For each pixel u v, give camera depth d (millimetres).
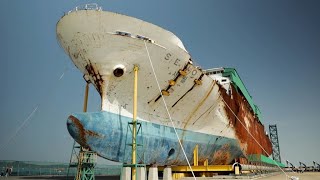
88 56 15828
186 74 18422
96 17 14859
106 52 15695
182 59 17750
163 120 18844
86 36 15281
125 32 15711
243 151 28000
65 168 32000
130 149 16594
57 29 16172
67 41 16078
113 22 15242
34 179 19891
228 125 24281
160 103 18438
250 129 33125
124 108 16797
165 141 18469
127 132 16453
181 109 19797
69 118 14523
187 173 20594
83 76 17812
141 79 16969
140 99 17484
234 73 29281
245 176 20047
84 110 17703
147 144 17281
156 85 17656
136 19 15750
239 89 30859
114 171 36531
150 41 16172
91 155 15289
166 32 17125
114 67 15938
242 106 30109
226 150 24797
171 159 19328
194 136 20938
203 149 21875
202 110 21156
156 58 16812
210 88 20812
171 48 17016
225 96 23734
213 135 22719
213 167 19828
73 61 17203
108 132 15609
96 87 16500
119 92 16656
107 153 15797
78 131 14711
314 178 26062
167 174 16672
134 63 16328
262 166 32531
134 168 13805
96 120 15164
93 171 15031
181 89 18875
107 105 16047
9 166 27594
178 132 19734
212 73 29484
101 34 15250
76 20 15000
